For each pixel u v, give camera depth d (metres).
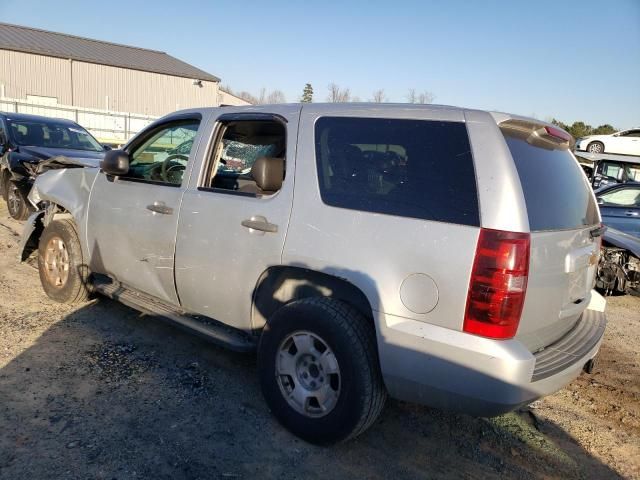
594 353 3.06
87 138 10.27
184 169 3.90
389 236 2.73
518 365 2.41
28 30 39.38
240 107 3.64
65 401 3.32
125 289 4.46
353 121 3.06
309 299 3.04
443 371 2.55
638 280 6.94
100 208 4.40
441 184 2.66
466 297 2.49
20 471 2.63
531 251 2.48
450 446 3.24
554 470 3.09
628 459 3.28
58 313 4.77
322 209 2.99
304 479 2.80
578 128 38.31
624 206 8.78
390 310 2.69
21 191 8.51
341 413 2.87
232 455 2.94
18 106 25.92
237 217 3.35
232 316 3.46
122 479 2.65
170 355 4.11
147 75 40.41
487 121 2.65
